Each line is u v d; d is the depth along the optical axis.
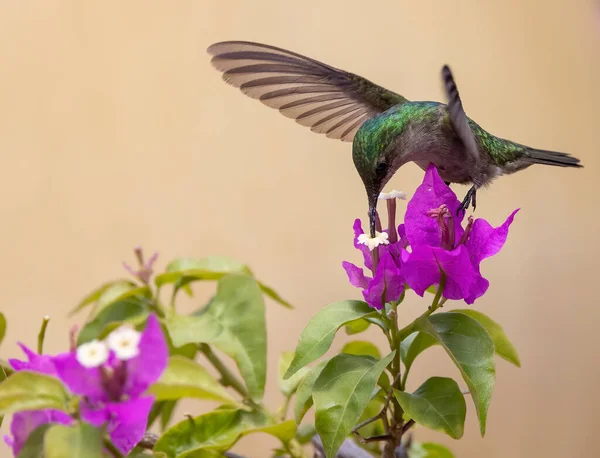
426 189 2.09
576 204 3.53
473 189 2.20
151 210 3.28
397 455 2.10
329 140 3.40
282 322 3.28
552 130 3.54
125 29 3.28
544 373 3.45
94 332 2.14
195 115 3.32
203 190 3.32
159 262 3.26
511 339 3.44
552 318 3.46
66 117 3.23
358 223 2.10
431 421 2.06
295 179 3.38
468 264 2.07
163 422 2.17
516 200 3.50
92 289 3.21
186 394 2.03
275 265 3.32
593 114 3.54
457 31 3.50
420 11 3.48
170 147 3.30
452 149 2.19
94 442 2.01
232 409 2.11
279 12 3.39
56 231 3.20
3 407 2.02
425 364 3.22
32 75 3.21
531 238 3.49
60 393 2.03
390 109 2.18
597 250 3.50
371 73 3.43
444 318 2.08
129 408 2.02
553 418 3.44
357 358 2.08
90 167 3.24
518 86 3.54
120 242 3.24
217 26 3.34
